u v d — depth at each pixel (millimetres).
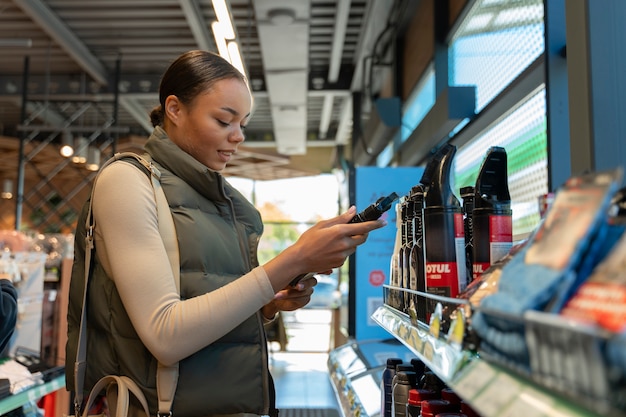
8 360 2646
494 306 609
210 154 1332
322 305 10844
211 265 1214
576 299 516
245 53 7852
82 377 1241
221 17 3748
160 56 8031
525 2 2824
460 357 696
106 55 7988
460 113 3396
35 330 3410
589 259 545
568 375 451
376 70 7352
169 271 1135
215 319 1094
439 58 4387
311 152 13695
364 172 3527
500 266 737
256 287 1133
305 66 7047
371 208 1175
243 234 1352
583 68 1420
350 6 6348
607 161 1376
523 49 2842
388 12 5848
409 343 963
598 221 524
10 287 1997
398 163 5637
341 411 2115
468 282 1045
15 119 11156
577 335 431
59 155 9164
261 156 8133
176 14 6570
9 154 9141
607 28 1393
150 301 1090
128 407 1155
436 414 1134
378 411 1751
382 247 3529
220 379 1194
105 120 11258
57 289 4789
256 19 5754
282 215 13781
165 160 1265
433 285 1003
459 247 1018
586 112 1406
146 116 10156
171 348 1079
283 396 5898
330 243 1136
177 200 1223
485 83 3449
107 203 1135
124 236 1114
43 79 8750
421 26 5109
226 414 1206
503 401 544
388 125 5051
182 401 1159
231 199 1378
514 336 558
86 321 1258
